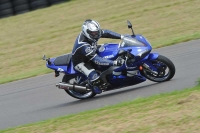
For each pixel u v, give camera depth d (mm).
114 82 28406
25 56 48719
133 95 27312
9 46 53688
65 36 52875
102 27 53531
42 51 49281
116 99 27453
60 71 28906
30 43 53156
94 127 20375
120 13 57344
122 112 22312
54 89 33406
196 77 28578
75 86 28375
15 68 45000
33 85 35656
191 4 54938
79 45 27641
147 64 27828
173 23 49688
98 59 27562
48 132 21391
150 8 56719
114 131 19188
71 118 23453
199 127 17906
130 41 27906
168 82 28297
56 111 27609
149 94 26672
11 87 36469
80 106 27766
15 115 28531
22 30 58469
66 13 61500
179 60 34500
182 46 39031
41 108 29078
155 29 49062
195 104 20641
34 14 63625
